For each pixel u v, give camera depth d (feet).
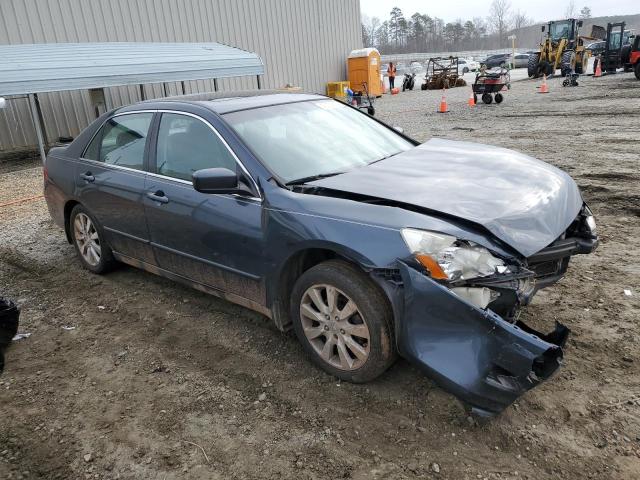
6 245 20.04
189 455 8.48
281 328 10.89
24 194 30.19
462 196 9.57
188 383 10.36
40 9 51.06
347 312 9.43
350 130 13.30
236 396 9.86
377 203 9.52
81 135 15.72
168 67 46.37
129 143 13.84
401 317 8.69
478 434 8.45
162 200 12.35
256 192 10.57
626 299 12.39
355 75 92.58
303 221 9.62
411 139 14.39
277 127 12.18
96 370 11.06
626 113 44.91
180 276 12.97
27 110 49.78
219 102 12.70
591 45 123.95
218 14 69.67
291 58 83.46
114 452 8.66
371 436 8.59
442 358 8.30
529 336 7.75
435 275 8.23
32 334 12.78
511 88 81.71
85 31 54.95
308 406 9.41
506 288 8.23
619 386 9.30
